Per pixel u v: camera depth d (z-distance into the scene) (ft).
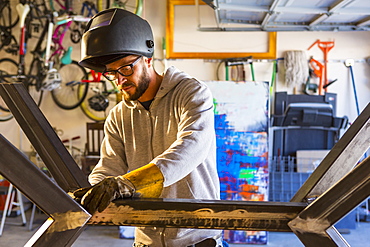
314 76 19.72
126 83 4.58
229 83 16.28
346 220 16.88
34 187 2.48
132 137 5.40
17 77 20.11
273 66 19.74
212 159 5.26
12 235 16.15
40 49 20.85
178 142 4.22
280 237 16.57
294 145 18.60
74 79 21.15
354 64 19.63
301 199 3.20
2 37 21.56
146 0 20.12
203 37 19.88
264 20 16.85
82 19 18.89
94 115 20.99
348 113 19.71
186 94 4.82
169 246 5.09
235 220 2.68
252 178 16.12
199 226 2.72
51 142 3.46
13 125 21.75
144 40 4.30
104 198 2.79
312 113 17.98
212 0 13.30
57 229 2.59
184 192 5.05
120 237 16.08
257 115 16.17
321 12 14.53
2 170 2.39
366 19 16.39
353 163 3.13
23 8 19.86
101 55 3.98
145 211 2.75
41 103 21.34
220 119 16.24
